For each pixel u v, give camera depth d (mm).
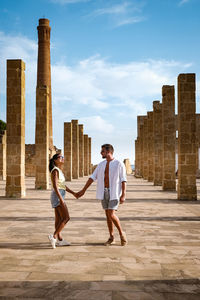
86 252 5160
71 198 13750
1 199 13547
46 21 45188
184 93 13977
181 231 6844
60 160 5629
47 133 19719
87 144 47531
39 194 15828
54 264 4520
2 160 34219
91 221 8031
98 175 5602
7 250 5293
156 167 23156
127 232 6734
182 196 13477
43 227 7293
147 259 4773
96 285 3746
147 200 13141
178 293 3531
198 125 40781
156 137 23594
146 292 3553
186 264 4531
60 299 3365
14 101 14727
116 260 4715
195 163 13570
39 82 44750
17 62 14812
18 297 3414
